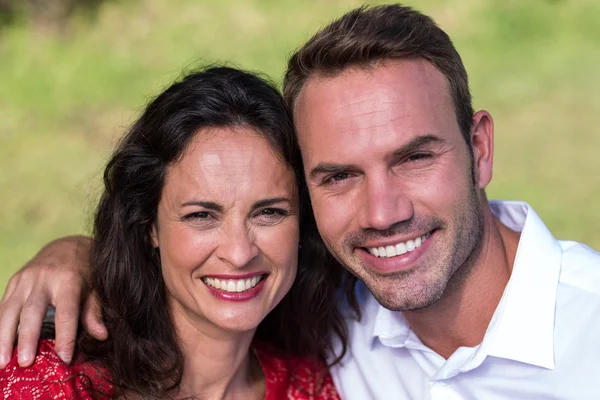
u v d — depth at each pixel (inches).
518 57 374.3
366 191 94.0
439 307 101.9
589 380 95.8
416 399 108.0
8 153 309.0
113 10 418.6
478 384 101.2
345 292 112.9
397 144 91.6
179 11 414.9
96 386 94.8
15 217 262.7
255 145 93.7
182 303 98.3
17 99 351.3
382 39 92.1
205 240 93.7
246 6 411.2
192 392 102.9
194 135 93.0
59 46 394.3
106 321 101.2
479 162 101.8
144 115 98.2
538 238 101.3
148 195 98.0
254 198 93.4
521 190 268.8
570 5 414.3
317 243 108.3
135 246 100.4
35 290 99.8
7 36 402.9
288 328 110.9
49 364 92.1
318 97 93.8
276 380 107.7
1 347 93.6
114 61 373.4
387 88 92.0
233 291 96.2
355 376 111.9
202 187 92.3
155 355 99.4
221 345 101.3
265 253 96.1
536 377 98.4
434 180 94.0
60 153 305.7
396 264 96.1
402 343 106.0
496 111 330.3
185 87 94.9
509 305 98.9
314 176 96.1
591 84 347.6
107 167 100.9
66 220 259.8
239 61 358.3
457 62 97.9
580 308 98.2
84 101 347.3
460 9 411.8
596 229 241.1
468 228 97.2
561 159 289.9
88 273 105.0
